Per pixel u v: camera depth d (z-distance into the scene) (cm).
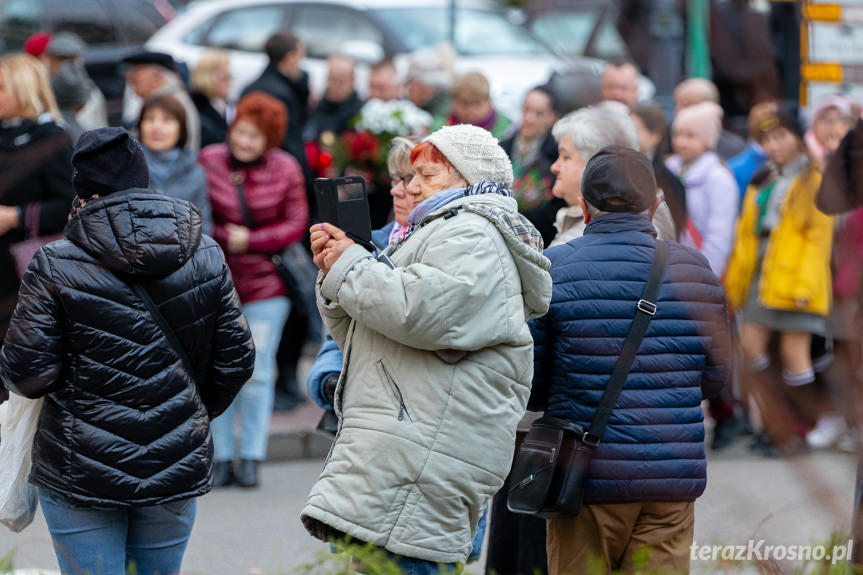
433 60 1905
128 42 2808
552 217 1256
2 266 1255
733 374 569
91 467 771
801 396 563
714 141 1504
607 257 838
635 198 852
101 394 776
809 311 1462
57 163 1244
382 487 726
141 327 781
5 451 806
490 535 999
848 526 593
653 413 824
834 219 639
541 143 1325
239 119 1509
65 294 764
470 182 765
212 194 1509
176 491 794
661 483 824
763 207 1501
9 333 766
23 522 827
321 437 1681
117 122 2133
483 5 2869
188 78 1997
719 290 839
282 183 1523
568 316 829
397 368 736
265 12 2909
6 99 1244
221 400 846
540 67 2642
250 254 1511
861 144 662
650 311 827
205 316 809
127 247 766
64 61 1658
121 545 802
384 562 709
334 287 731
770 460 1465
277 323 1527
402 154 968
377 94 2114
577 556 841
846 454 571
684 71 1498
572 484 812
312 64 2811
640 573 764
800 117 702
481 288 712
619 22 827
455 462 728
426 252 726
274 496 1473
